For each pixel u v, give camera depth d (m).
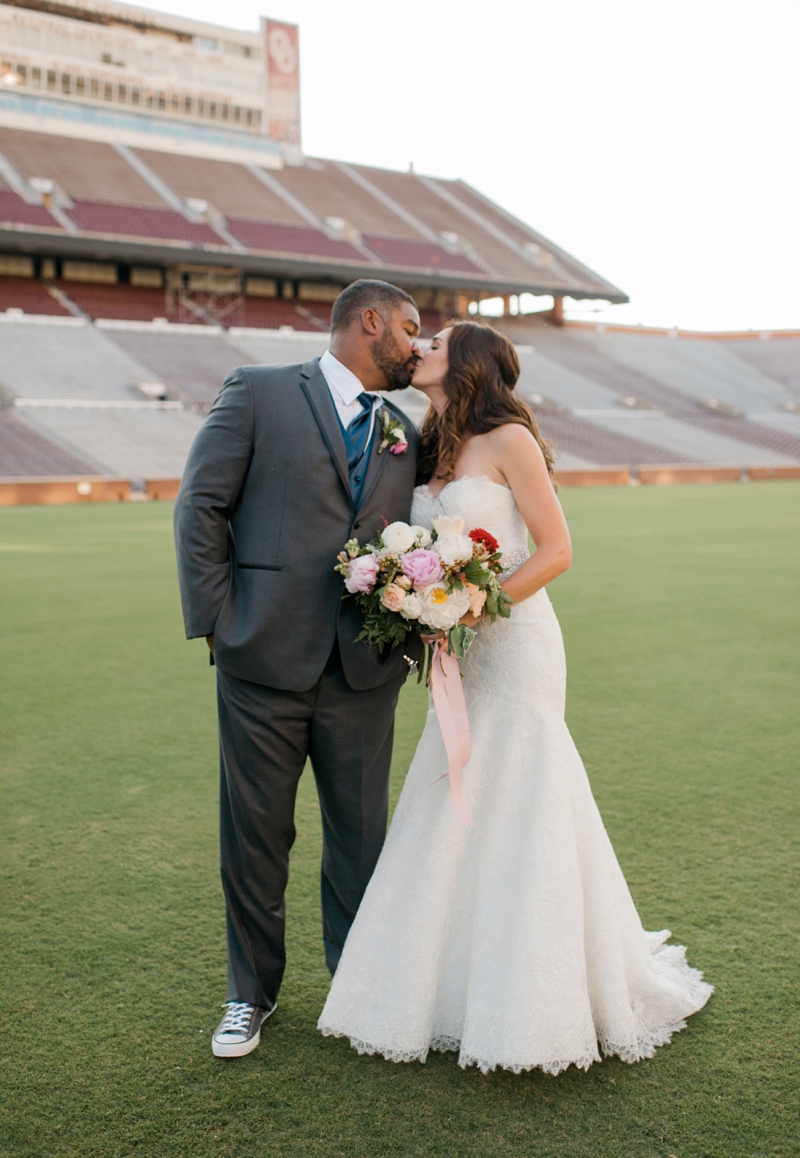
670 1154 1.81
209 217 36.09
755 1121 1.90
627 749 4.27
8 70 37.56
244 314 36.81
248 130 43.53
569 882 2.07
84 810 3.60
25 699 5.19
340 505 2.13
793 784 3.82
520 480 2.14
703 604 8.19
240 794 2.18
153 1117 1.92
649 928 2.67
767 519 16.97
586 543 13.09
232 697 2.15
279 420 2.11
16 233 29.23
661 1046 2.16
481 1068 2.01
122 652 6.40
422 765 2.21
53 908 2.82
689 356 45.91
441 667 2.14
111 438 25.20
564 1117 1.92
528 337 43.88
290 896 2.91
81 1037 2.19
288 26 43.62
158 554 11.81
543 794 2.10
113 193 35.34
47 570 10.38
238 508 2.16
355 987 2.14
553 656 2.18
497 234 44.75
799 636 6.82
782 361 45.88
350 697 2.19
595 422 35.56
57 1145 1.84
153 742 4.44
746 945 2.57
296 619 2.10
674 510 19.19
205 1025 2.24
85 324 31.73
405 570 1.98
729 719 4.75
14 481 21.36
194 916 2.77
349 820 2.27
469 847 2.16
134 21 39.72
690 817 3.48
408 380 2.23
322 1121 1.91
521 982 2.01
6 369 27.41
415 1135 1.87
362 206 42.91
